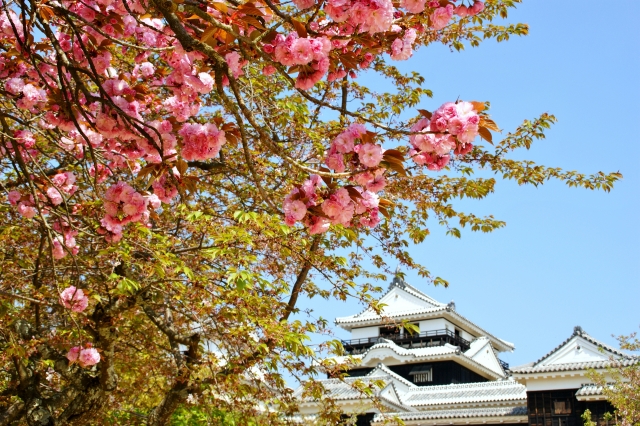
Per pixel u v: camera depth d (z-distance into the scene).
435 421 25.42
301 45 3.32
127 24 4.62
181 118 4.19
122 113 3.89
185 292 6.31
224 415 7.50
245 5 3.36
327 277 6.75
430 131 3.34
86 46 4.67
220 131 3.95
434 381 35.78
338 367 6.81
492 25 8.34
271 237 6.32
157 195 4.30
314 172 3.41
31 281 7.02
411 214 8.45
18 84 4.72
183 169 4.09
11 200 5.56
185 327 8.05
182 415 8.58
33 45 4.75
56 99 4.33
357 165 3.46
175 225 7.52
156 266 5.52
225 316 6.16
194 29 3.74
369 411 24.73
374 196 3.73
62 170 6.55
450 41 8.33
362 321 41.38
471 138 3.28
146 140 4.08
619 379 19.97
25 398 7.04
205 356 7.09
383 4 3.25
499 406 25.53
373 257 8.06
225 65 3.56
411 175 7.82
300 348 6.09
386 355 36.12
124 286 5.61
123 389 8.88
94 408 7.11
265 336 6.20
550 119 8.03
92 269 6.31
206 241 6.65
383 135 5.20
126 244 5.67
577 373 22.94
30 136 5.58
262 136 3.54
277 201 7.14
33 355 7.36
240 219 5.31
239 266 5.81
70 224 5.29
